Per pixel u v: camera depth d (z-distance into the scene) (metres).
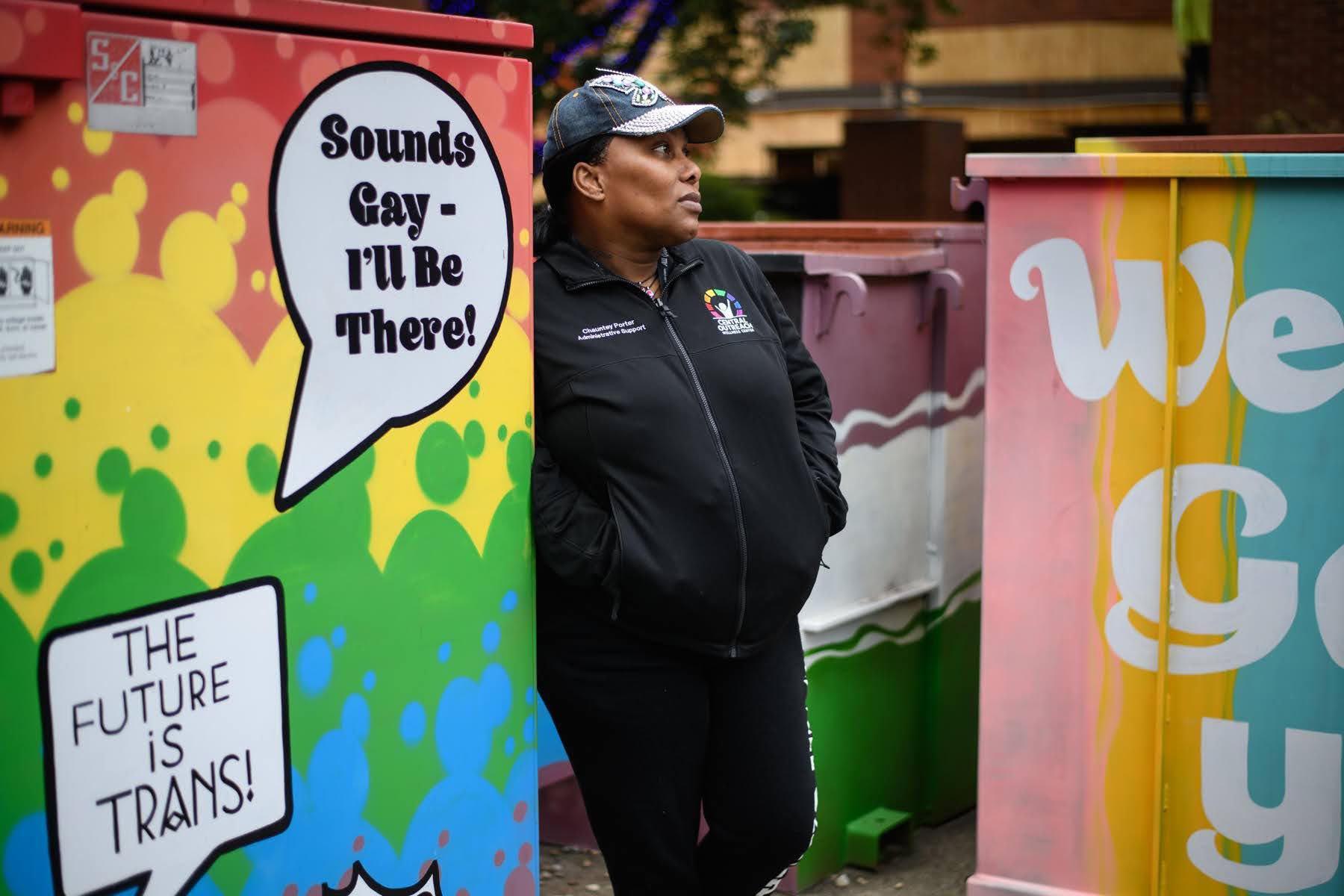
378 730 2.29
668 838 2.71
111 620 1.88
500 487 2.49
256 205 2.02
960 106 17.89
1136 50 16.95
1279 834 3.14
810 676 3.73
